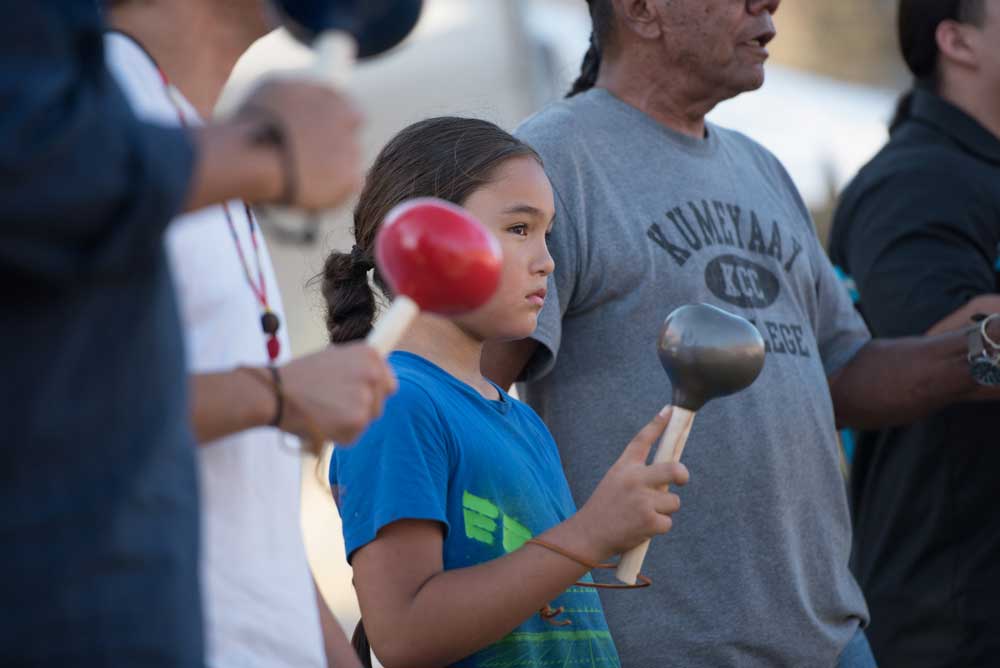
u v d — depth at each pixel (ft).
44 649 13.29
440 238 17.04
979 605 37.22
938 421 37.73
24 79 12.92
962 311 36.29
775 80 86.22
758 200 33.91
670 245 31.35
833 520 32.35
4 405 13.33
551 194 27.35
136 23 19.51
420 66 68.03
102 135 13.04
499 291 26.27
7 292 13.30
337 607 61.72
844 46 126.31
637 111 32.99
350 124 15.05
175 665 14.07
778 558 30.48
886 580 38.70
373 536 23.85
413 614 23.00
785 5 127.34
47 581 13.32
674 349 22.48
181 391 14.80
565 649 25.21
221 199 14.44
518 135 32.48
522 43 68.23
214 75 20.20
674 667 29.40
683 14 32.32
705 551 29.86
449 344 26.63
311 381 16.52
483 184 26.81
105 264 13.32
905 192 38.93
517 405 27.58
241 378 16.37
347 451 24.84
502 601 22.43
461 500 24.61
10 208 12.55
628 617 29.48
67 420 13.57
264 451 18.76
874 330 38.91
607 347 30.60
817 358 33.42
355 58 16.58
